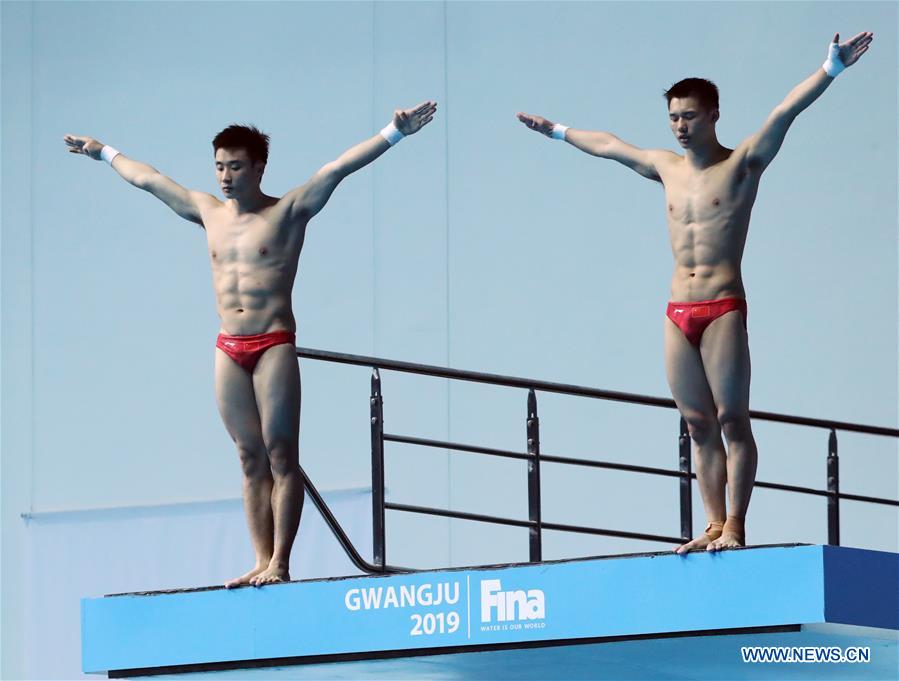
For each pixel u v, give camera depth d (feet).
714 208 86.43
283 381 92.94
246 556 156.97
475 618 85.87
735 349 85.76
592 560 83.35
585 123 154.81
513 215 156.66
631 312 151.02
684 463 102.53
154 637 93.76
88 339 166.91
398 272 159.63
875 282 141.59
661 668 93.76
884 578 80.48
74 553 160.97
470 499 153.99
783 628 80.53
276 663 90.79
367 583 88.84
